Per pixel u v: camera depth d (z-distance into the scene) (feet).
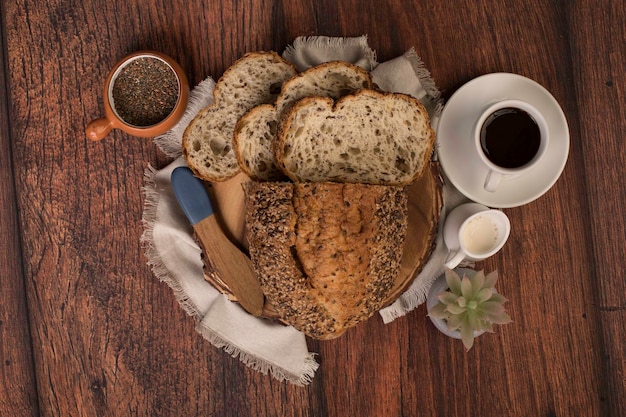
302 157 2.72
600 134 3.03
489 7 3.02
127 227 3.03
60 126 3.02
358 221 2.58
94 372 3.05
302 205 2.57
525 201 2.87
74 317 3.04
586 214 3.03
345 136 2.73
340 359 3.03
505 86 2.87
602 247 3.02
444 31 3.01
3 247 3.02
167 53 3.01
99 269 3.03
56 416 3.04
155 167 3.02
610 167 3.02
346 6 3.01
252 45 3.01
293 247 2.63
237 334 2.96
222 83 2.84
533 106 2.75
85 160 3.02
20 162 3.02
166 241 2.98
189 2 3.01
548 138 2.70
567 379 3.03
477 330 2.70
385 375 3.03
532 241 3.03
